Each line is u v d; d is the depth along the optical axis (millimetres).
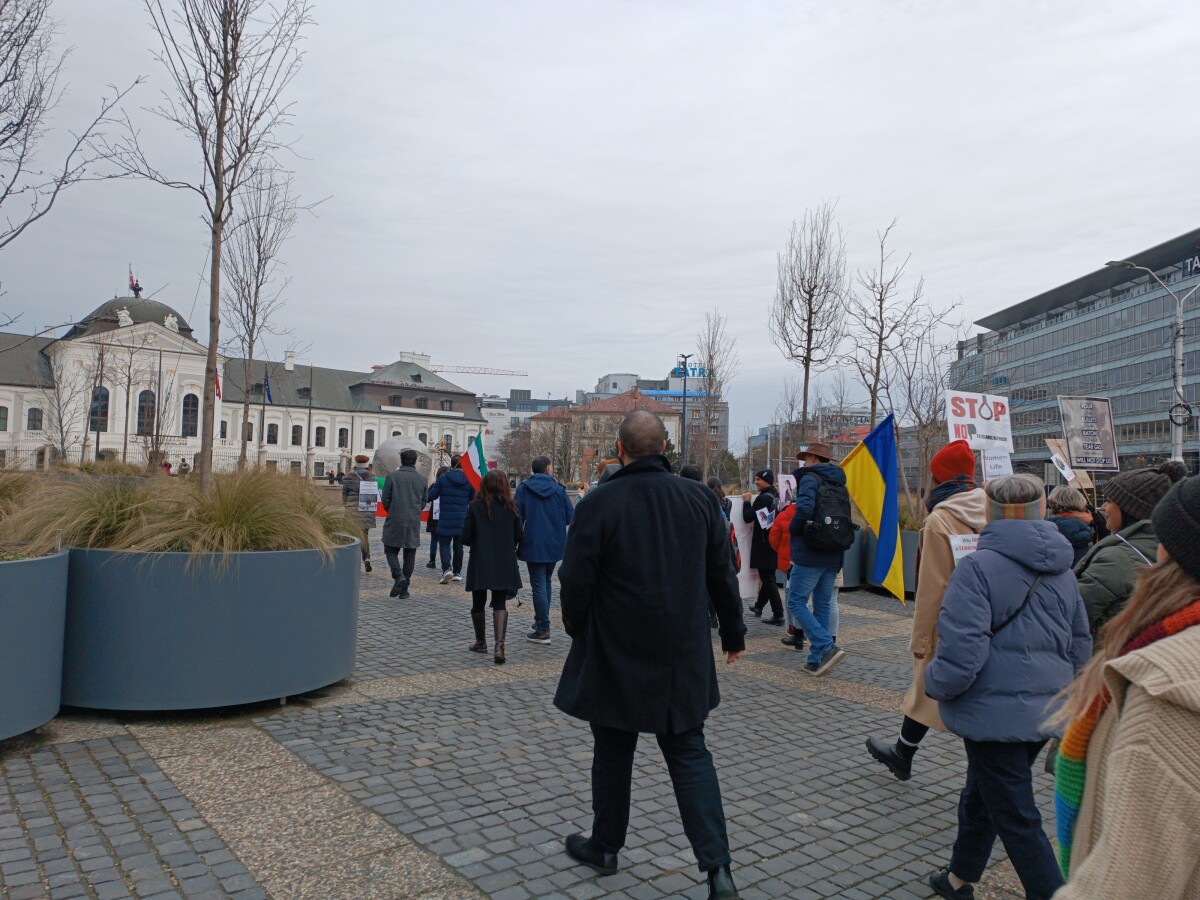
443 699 6281
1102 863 1408
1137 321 66688
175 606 5422
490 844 3842
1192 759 1346
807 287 17672
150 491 6062
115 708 5367
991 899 3584
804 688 7113
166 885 3359
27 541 5406
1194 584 1528
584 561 3432
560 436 89500
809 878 3662
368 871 3543
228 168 8109
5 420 68188
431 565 14906
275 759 4836
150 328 71312
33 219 6625
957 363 26531
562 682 3631
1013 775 3221
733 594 3688
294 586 5867
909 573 13031
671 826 4148
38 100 6578
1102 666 1627
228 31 7855
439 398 99062
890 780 4922
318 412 90188
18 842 3699
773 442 57406
